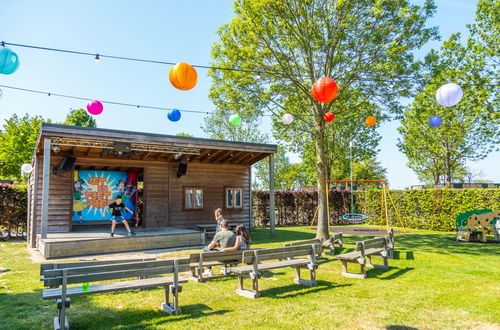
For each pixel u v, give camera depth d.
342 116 14.17
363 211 23.05
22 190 14.18
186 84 6.18
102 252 10.08
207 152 14.54
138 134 11.63
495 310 5.09
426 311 5.05
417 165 26.48
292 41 12.15
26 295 5.82
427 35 11.41
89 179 14.08
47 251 9.24
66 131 10.21
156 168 14.47
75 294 4.31
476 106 15.61
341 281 6.96
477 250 10.93
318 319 4.69
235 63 12.33
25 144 30.38
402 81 11.94
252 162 16.58
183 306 5.28
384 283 6.78
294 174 43.94
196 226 15.17
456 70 15.14
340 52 12.07
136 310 5.09
